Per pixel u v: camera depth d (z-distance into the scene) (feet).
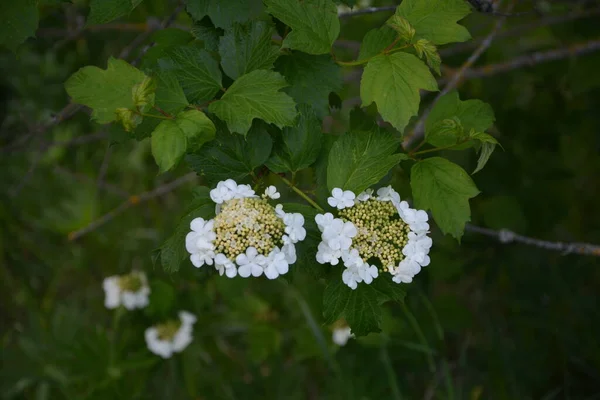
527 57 4.00
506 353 5.07
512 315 5.32
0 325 5.91
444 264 4.70
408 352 4.96
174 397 5.35
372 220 2.71
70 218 5.93
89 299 6.03
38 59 5.54
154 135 2.67
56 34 4.37
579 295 5.15
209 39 2.86
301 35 2.78
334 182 2.76
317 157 2.87
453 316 4.96
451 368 5.22
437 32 2.81
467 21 4.42
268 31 2.82
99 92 2.69
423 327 4.90
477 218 4.55
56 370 5.15
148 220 6.12
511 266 4.93
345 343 5.08
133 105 2.67
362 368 5.06
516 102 4.85
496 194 4.33
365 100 2.73
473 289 5.77
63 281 6.10
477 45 4.20
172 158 2.66
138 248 5.91
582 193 5.71
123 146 6.32
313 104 2.89
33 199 6.16
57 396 5.30
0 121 5.61
